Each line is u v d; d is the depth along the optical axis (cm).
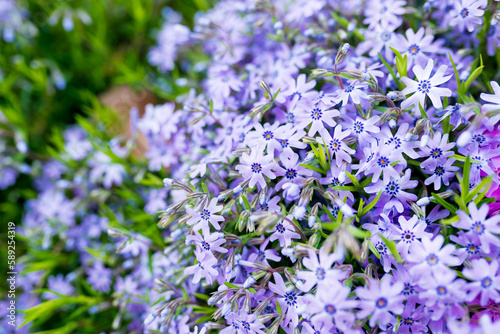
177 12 42
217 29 35
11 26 38
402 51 29
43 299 35
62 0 39
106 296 33
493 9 28
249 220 26
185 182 29
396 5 29
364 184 26
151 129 33
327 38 30
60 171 37
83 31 40
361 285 26
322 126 26
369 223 26
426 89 26
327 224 24
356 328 24
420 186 27
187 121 32
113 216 33
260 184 26
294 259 26
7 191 39
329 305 23
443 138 26
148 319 27
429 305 24
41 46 40
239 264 27
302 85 28
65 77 40
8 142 38
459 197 25
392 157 26
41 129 40
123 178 35
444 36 30
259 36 35
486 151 26
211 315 28
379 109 27
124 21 41
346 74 27
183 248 29
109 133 36
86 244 35
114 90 40
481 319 22
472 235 24
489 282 23
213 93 32
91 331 33
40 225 36
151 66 40
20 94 40
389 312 24
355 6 32
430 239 25
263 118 30
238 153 27
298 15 32
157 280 28
